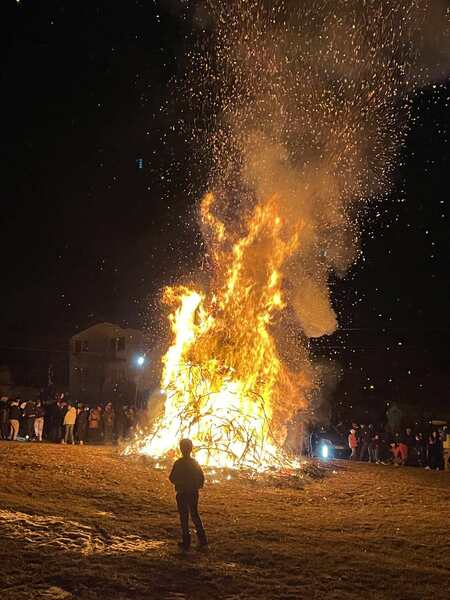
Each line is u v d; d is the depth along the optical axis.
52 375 47.94
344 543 10.58
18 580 7.80
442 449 21.55
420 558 10.23
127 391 36.78
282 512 12.59
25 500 11.52
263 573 8.72
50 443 20.64
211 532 10.47
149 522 10.80
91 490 12.77
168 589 7.88
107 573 8.18
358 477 17.22
